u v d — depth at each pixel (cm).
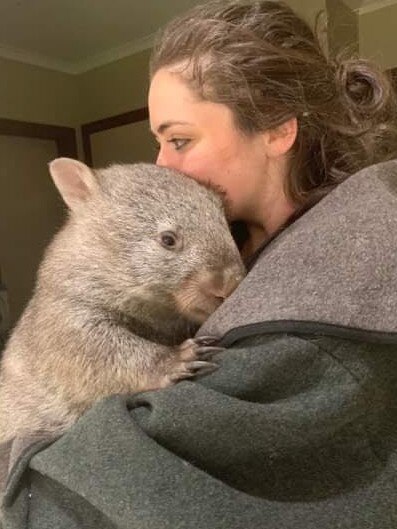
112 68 166
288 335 35
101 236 47
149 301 46
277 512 34
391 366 37
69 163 51
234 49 44
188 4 134
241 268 44
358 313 35
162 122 46
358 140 49
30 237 159
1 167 153
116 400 37
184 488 33
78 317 46
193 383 36
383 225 37
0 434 50
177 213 46
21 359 50
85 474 35
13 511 40
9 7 128
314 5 120
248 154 45
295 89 45
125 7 134
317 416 35
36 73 162
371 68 52
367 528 36
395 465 38
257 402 36
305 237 38
